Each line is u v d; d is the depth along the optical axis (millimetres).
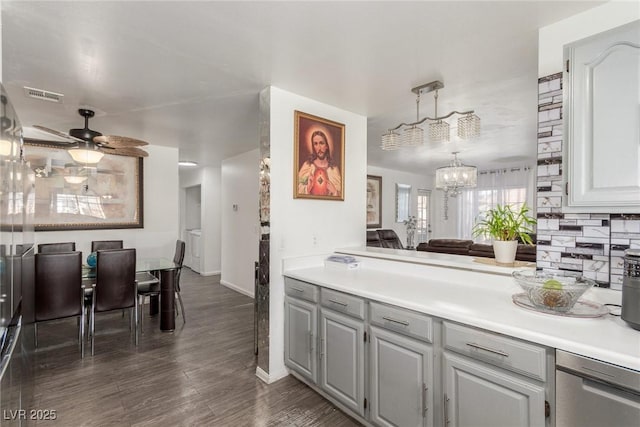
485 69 2195
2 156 1339
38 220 3855
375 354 1876
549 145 1660
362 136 3219
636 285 1238
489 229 2113
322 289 2232
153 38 1794
